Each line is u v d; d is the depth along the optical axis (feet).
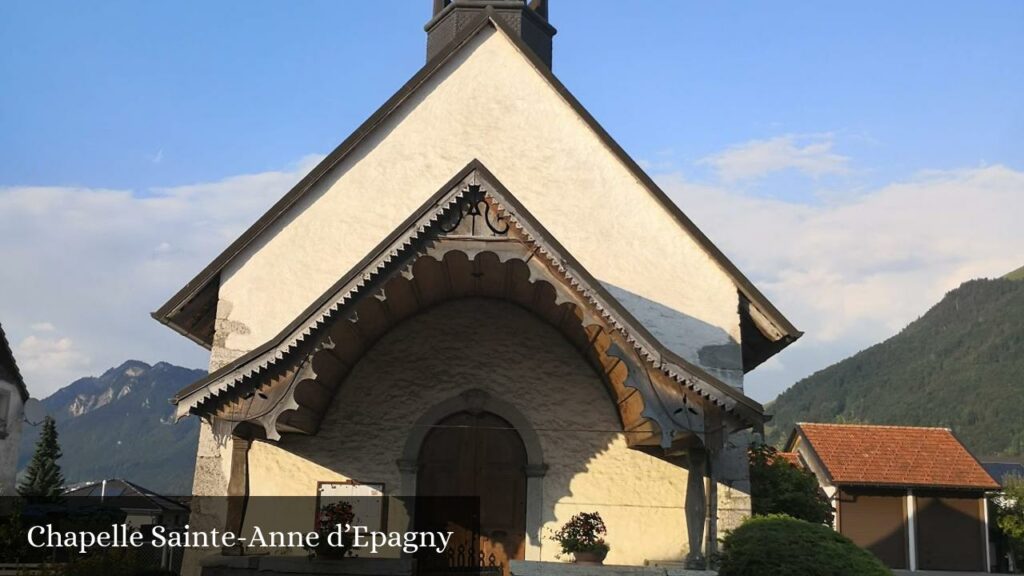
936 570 129.49
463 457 48.55
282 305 48.14
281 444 47.91
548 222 49.78
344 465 47.88
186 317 49.75
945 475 132.67
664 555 46.85
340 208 49.52
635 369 40.57
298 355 40.40
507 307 49.70
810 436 140.46
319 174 49.65
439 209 40.32
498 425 48.91
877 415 451.12
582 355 49.03
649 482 47.75
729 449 47.03
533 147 50.85
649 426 44.52
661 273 49.08
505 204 40.22
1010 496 137.80
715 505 42.63
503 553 47.47
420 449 48.37
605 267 49.19
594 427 48.47
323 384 46.11
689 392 40.42
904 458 135.95
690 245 49.34
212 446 46.52
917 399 439.63
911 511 130.52
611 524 47.29
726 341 48.08
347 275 40.04
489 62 52.08
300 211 49.39
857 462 134.31
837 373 524.11
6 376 121.70
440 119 51.08
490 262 42.57
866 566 41.65
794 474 67.72
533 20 59.98
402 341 49.39
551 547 47.16
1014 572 133.49
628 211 49.90
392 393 48.85
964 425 393.09
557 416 48.57
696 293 48.83
